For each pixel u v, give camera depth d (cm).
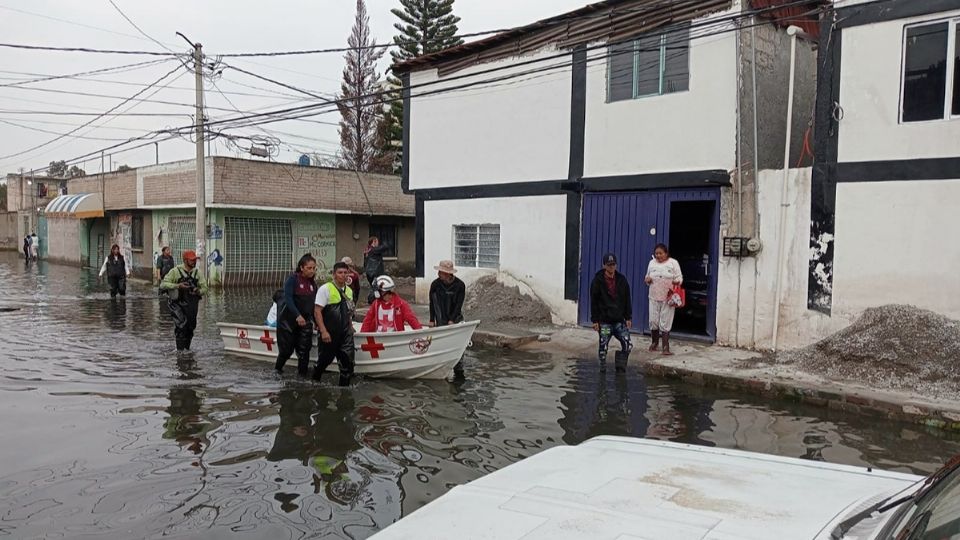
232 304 1942
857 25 998
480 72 1489
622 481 289
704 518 246
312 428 723
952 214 929
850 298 1013
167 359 1082
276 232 2628
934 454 663
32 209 4078
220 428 718
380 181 2916
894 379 858
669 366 979
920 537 214
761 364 991
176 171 2578
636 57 1259
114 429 709
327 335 895
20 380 924
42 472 584
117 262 2012
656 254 1114
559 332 1315
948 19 927
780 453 666
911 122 961
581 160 1343
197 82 2094
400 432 713
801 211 1061
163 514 502
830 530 234
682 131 1191
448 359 951
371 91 4112
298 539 464
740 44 1112
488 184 1519
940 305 938
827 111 1028
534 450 661
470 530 241
